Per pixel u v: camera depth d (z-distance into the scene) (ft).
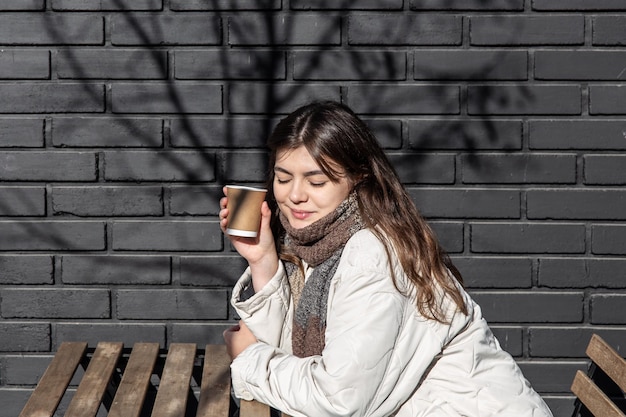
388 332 8.11
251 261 9.40
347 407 7.97
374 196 8.88
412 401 8.63
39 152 12.98
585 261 13.03
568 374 13.15
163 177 13.03
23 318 13.15
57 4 12.80
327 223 8.95
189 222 13.10
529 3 12.82
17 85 12.89
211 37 12.85
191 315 13.21
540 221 13.03
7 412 13.24
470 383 8.69
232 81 12.92
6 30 12.80
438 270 8.77
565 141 12.92
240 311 9.37
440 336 8.48
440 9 12.82
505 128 12.92
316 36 12.85
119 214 13.07
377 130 12.94
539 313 13.09
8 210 13.03
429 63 12.87
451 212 13.02
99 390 10.89
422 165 12.99
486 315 13.11
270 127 12.98
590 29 12.82
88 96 12.92
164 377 11.19
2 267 13.08
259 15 12.84
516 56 12.86
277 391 8.42
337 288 8.42
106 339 13.21
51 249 13.07
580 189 12.96
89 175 13.00
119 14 12.84
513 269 13.06
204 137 12.98
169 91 12.93
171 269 13.16
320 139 8.73
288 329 9.45
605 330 13.08
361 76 12.88
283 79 12.89
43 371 13.21
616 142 12.91
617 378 10.84
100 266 13.12
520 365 13.16
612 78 12.86
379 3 12.80
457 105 12.91
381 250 8.46
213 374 11.22
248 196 9.13
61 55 12.87
